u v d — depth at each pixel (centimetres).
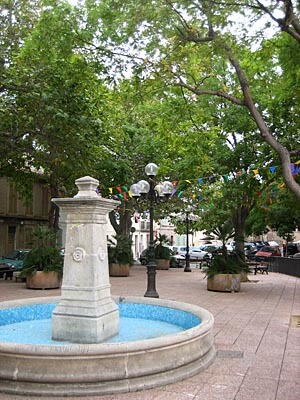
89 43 1196
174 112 1383
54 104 1382
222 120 1653
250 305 1245
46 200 3431
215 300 1344
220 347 743
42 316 884
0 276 2044
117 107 2177
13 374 507
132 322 844
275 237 6475
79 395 498
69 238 689
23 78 1381
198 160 1716
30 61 1428
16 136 1530
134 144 2322
